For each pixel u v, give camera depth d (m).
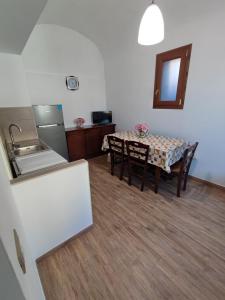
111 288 1.19
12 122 2.35
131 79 3.41
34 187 1.20
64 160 1.64
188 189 2.44
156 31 1.48
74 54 3.51
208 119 2.34
